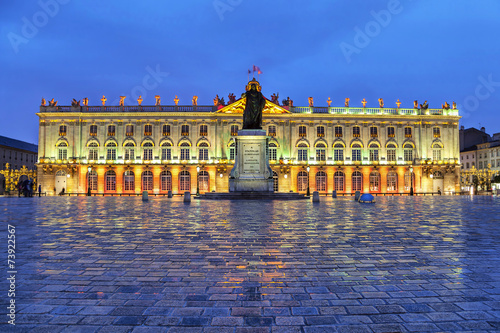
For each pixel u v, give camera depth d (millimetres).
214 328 4320
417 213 18297
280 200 32000
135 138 66312
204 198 36062
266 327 4348
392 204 27266
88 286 5797
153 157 66250
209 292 5523
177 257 7766
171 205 25672
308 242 9461
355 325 4406
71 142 65812
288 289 5660
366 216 16500
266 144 33562
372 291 5562
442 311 4809
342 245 9062
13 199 39031
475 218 15578
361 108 68188
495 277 6250
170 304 5039
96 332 4211
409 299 5230
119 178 65438
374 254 8031
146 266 7012
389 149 67562
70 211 19953
